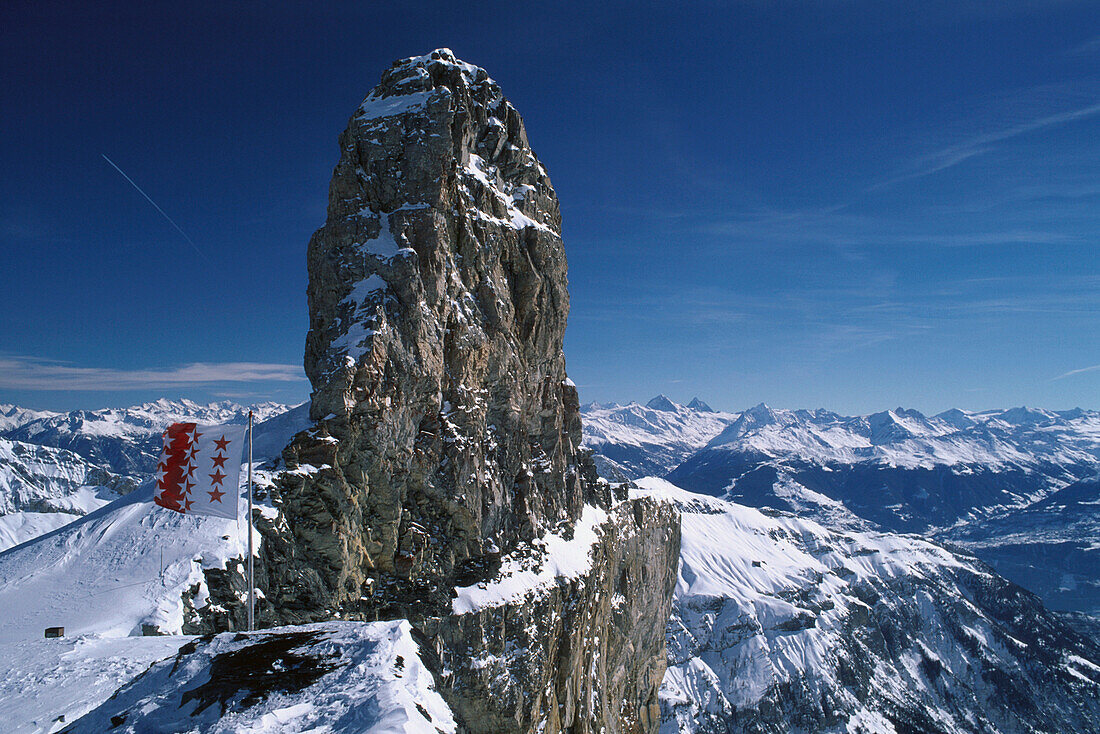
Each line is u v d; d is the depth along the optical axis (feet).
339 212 169.99
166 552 131.13
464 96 188.24
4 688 86.22
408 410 153.69
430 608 146.41
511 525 180.86
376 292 155.53
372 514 148.87
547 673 169.48
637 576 279.08
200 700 60.59
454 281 171.63
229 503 101.30
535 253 201.98
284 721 55.98
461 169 183.21
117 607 115.85
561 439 220.23
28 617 113.29
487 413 180.96
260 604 127.54
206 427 104.88
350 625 75.72
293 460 139.64
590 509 244.22
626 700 260.62
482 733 150.82
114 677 89.81
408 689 61.05
